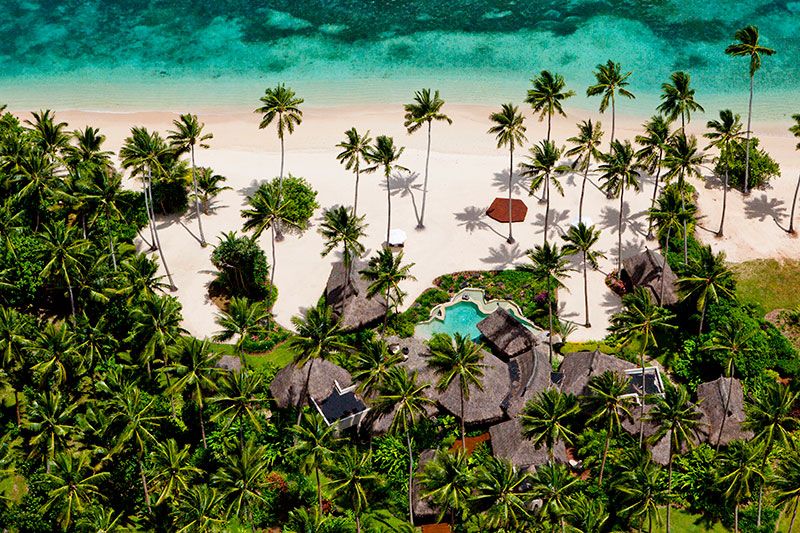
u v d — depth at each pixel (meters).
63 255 88.38
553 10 158.75
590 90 103.38
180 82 147.62
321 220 111.19
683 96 99.44
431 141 126.44
